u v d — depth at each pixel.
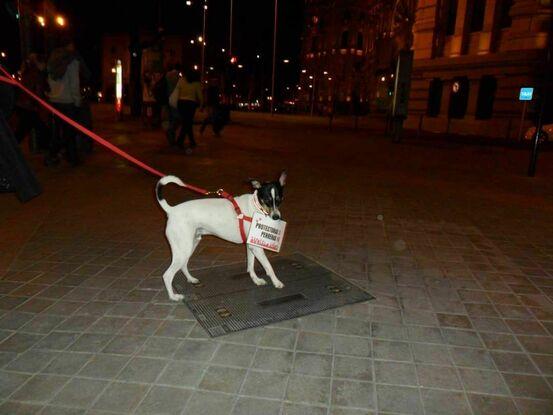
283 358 3.10
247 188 8.47
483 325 3.66
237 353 3.14
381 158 14.03
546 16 21.20
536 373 3.04
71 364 2.97
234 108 71.00
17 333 3.32
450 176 11.05
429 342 3.38
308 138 20.30
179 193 7.88
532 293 4.32
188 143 14.91
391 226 6.48
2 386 2.74
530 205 8.17
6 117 3.44
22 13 9.89
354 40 71.75
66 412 2.54
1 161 3.21
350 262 4.99
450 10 26.30
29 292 4.00
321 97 78.44
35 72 9.14
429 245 5.68
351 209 7.40
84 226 5.94
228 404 2.63
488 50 23.91
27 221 6.06
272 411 2.59
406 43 30.67
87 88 10.15
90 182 8.44
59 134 9.54
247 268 4.71
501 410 2.66
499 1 23.23
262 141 17.56
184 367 2.97
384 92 43.28
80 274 4.43
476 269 4.90
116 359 3.04
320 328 3.52
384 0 57.12
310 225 6.40
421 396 2.76
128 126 19.14
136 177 9.04
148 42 19.86
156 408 2.58
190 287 4.21
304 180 9.73
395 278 4.58
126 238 5.54
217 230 4.04
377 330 3.52
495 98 23.67
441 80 26.77
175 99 12.57
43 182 8.26
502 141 21.14
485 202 8.30
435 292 4.27
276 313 3.74
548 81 10.78
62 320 3.53
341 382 2.87
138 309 3.75
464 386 2.88
